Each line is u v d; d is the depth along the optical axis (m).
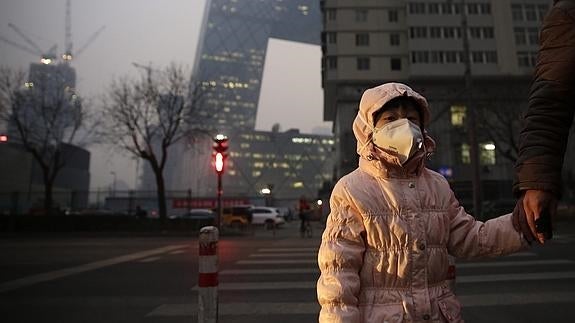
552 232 1.36
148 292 6.77
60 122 30.84
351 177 1.92
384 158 1.81
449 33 50.88
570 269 7.95
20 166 53.09
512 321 4.78
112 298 6.38
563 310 5.18
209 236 3.69
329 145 126.75
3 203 45.97
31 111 30.28
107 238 20.39
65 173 73.50
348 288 1.72
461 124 45.88
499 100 27.94
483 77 49.47
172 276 8.20
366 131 1.88
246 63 158.75
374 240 1.78
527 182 1.36
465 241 1.83
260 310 5.45
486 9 51.47
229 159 116.12
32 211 33.62
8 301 6.28
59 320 5.25
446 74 49.66
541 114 1.40
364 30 53.09
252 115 153.88
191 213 33.59
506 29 50.56
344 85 52.59
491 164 43.47
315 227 28.31
